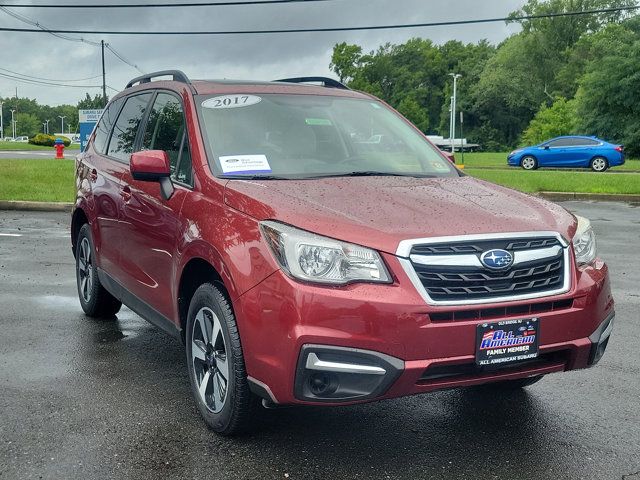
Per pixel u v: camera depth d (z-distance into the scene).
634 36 53.56
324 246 3.23
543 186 18.91
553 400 4.39
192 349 4.00
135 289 4.90
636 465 3.51
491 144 100.88
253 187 3.82
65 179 19.20
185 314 4.20
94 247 5.74
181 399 4.34
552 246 3.51
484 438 3.81
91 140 6.35
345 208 3.52
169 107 4.90
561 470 3.44
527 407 4.27
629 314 6.56
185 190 4.20
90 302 6.11
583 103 50.94
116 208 5.15
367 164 4.58
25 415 4.06
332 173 4.33
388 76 123.81
